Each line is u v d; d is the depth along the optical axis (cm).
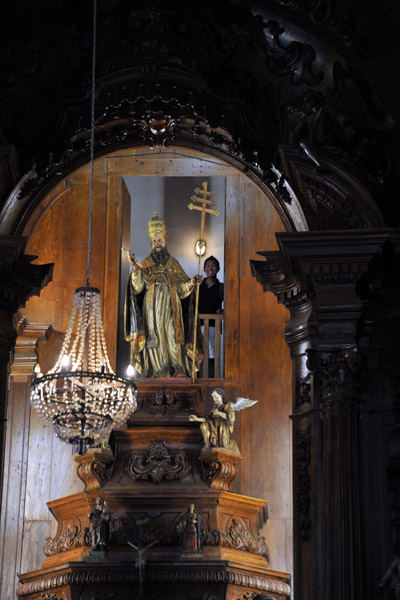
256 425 1759
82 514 1617
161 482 1608
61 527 1642
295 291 1538
